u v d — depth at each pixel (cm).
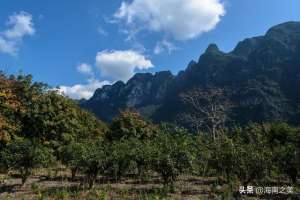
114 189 2025
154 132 3347
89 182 2100
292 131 2719
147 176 2456
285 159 2025
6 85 2842
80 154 2072
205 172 2480
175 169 1928
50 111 2931
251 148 1966
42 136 2905
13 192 1991
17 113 2856
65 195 1764
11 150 2142
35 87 2973
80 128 3234
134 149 2175
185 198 1755
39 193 1800
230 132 3134
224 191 1808
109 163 2091
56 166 2812
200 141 2692
